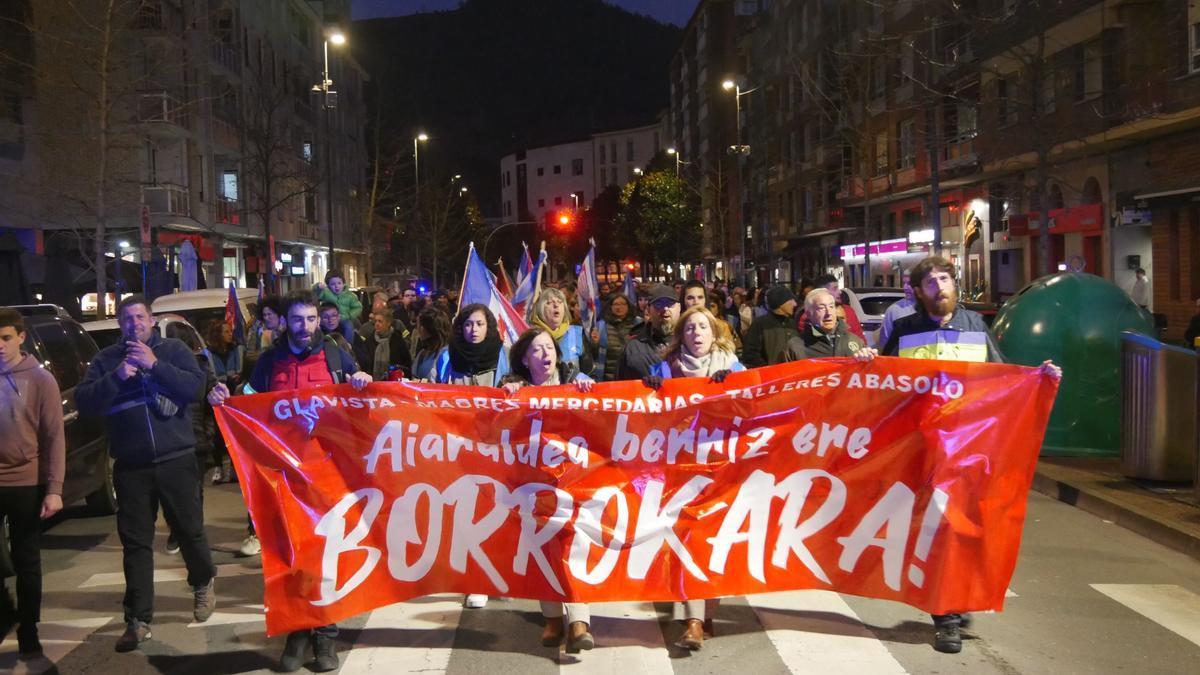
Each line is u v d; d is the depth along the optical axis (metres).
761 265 66.94
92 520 10.01
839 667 5.48
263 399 5.89
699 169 82.88
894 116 42.09
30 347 8.91
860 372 5.82
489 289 9.33
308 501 5.80
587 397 5.90
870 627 6.13
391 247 82.69
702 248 80.69
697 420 5.88
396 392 5.89
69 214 29.69
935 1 31.31
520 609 6.73
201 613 6.57
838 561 5.81
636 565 5.82
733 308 19.31
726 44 84.00
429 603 6.89
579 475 5.86
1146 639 5.87
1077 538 8.17
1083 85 27.62
